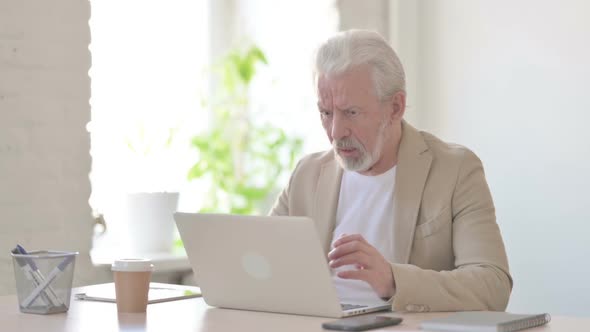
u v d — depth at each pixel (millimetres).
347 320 1693
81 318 1825
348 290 2305
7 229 2977
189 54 4203
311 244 1744
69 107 3143
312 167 2596
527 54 3609
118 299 1910
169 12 4137
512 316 1681
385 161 2443
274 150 4094
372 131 2305
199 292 2203
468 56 3795
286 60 4215
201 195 4086
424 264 2314
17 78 3004
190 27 4219
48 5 3078
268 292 1862
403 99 2379
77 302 2070
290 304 1842
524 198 3619
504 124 3682
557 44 3518
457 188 2320
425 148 2387
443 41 3879
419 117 3957
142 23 4023
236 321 1771
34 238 3049
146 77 4008
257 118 4289
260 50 3984
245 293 1905
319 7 4039
